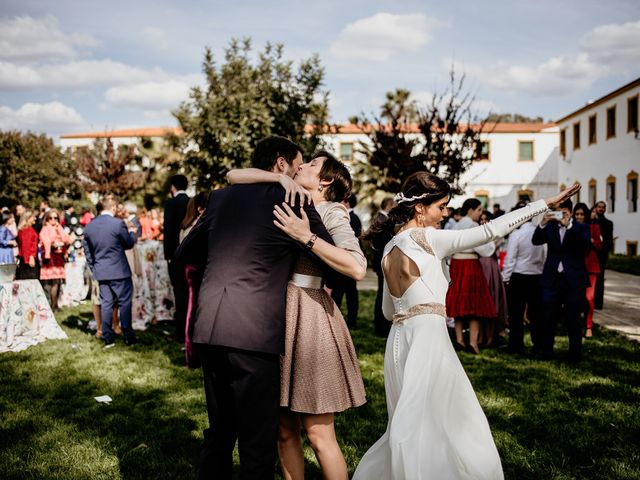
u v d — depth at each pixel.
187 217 6.45
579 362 6.22
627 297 12.00
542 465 3.48
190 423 4.25
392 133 12.68
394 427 2.53
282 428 2.75
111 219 7.13
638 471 3.37
